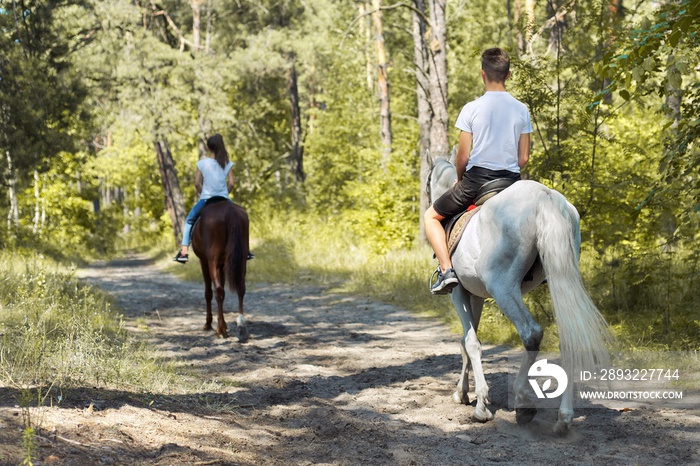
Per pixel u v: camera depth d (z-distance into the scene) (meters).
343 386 7.03
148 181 43.78
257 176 36.78
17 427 4.28
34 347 6.33
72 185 29.84
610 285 9.68
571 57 9.09
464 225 5.46
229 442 4.89
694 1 5.74
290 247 22.47
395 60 34.59
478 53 9.29
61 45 22.00
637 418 5.45
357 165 31.38
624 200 9.21
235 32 34.91
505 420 5.62
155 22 32.44
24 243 20.73
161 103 28.03
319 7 33.22
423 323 11.13
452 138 27.19
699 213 8.09
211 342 9.54
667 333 8.00
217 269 9.84
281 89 37.50
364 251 20.05
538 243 4.89
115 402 5.39
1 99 18.09
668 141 7.62
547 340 7.97
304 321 11.59
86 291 10.30
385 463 4.70
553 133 9.40
